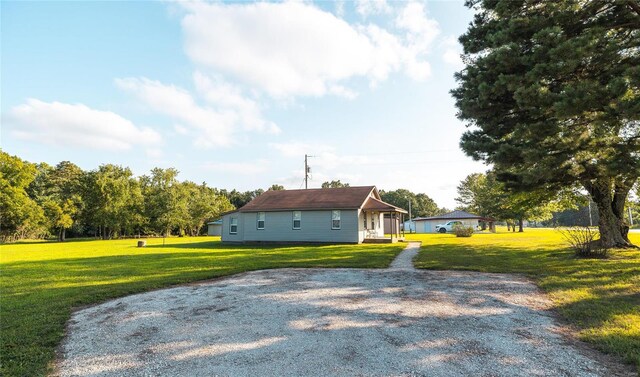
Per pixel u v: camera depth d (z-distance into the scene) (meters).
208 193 56.66
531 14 8.74
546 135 8.37
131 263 12.02
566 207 15.45
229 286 7.38
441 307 5.34
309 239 21.64
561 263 9.48
